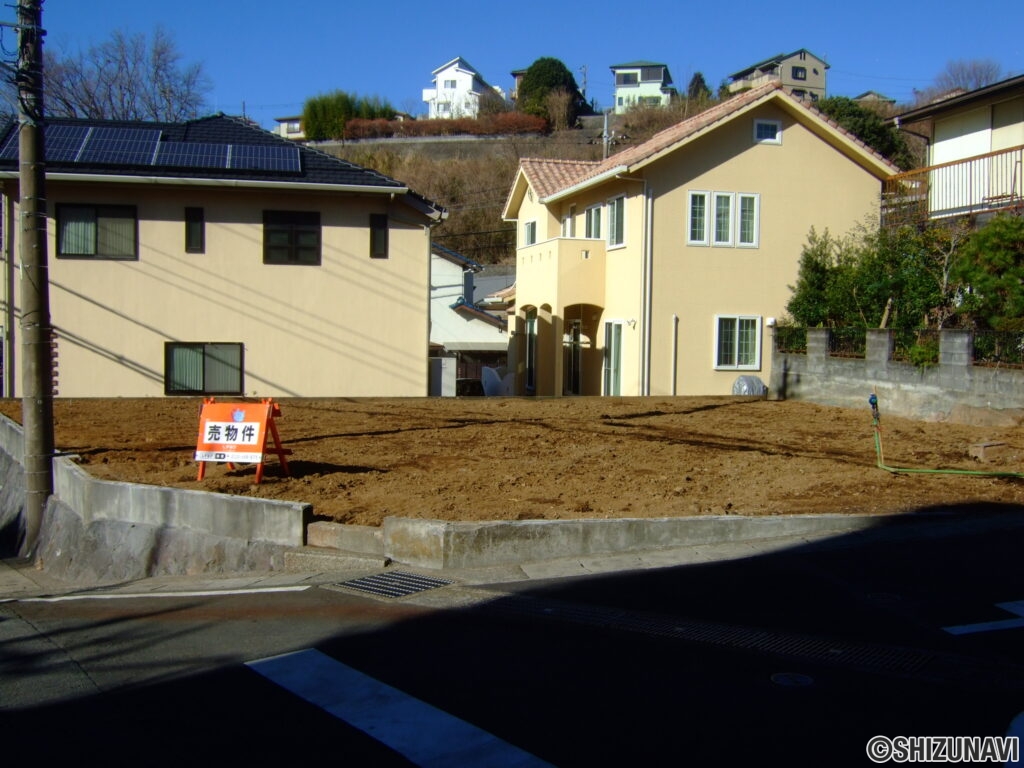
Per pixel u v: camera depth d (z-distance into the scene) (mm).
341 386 22828
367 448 13125
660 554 8148
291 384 22625
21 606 7805
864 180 25250
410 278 22922
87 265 21656
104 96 44250
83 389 21750
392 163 61562
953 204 22453
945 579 7164
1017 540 8219
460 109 84875
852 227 25078
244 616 6938
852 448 13172
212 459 10781
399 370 23000
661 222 23766
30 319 12039
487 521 8445
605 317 26047
